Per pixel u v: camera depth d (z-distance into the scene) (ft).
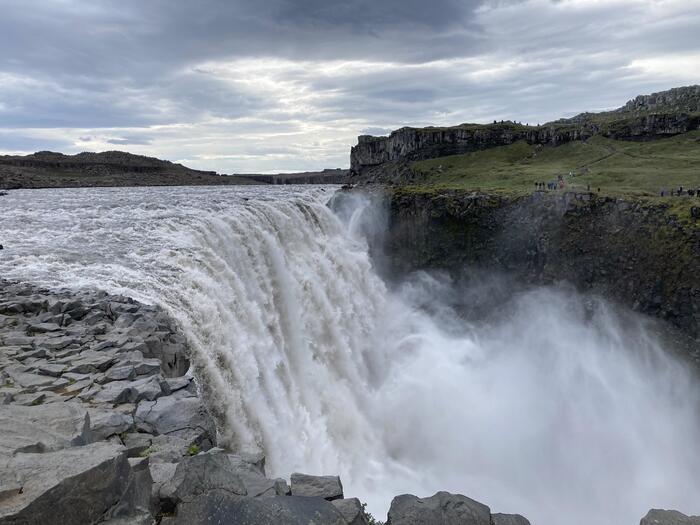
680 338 181.68
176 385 47.47
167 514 26.58
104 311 64.54
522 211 226.79
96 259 92.84
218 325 75.10
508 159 459.73
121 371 47.52
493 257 231.30
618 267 199.93
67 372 47.14
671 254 187.32
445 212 241.55
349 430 112.27
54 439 26.35
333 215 205.26
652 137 428.97
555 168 371.15
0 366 47.67
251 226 132.98
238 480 28.45
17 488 20.83
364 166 631.97
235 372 71.10
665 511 30.78
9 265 87.15
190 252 100.53
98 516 22.48
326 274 156.87
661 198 204.03
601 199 211.00
